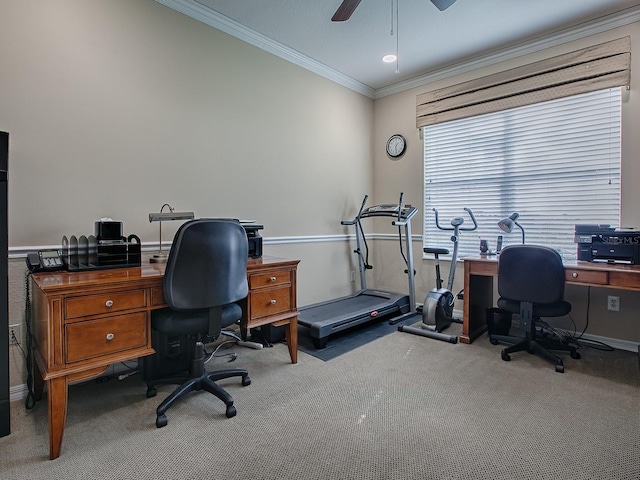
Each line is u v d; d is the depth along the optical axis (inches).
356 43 134.8
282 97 139.9
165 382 84.3
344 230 168.9
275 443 66.2
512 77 136.6
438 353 111.0
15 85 81.4
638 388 86.7
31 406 78.7
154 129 104.2
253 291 92.8
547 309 101.7
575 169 126.1
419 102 164.9
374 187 182.5
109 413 77.2
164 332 75.5
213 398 83.7
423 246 166.6
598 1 108.3
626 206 114.5
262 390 86.9
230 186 123.5
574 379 91.9
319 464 60.3
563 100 128.0
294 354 103.7
